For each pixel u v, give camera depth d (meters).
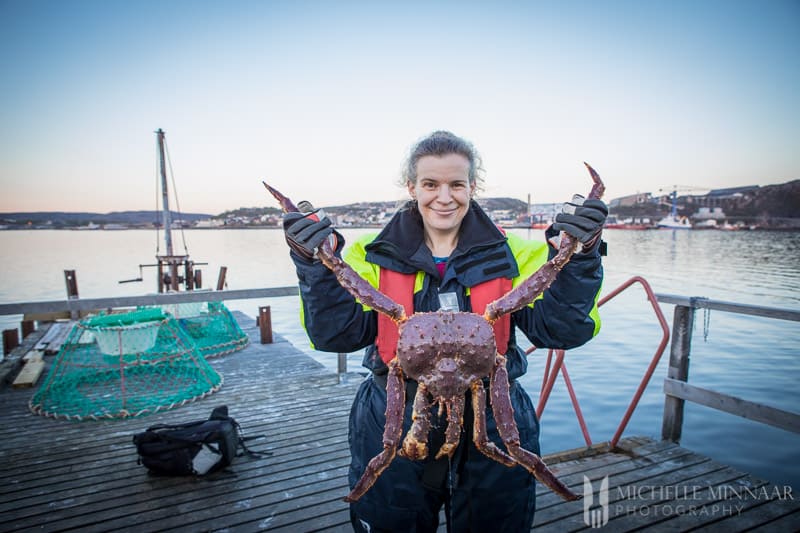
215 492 3.55
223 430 3.86
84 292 23.56
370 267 1.87
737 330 13.52
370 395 1.85
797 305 16.45
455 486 1.72
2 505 3.39
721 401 3.72
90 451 4.27
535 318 1.78
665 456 3.90
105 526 3.14
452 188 1.71
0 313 4.60
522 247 1.92
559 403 7.79
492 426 1.75
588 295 1.62
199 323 8.88
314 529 3.10
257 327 11.25
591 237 1.51
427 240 1.91
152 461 3.74
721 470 3.69
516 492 1.76
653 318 15.09
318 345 1.81
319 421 4.98
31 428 4.85
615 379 8.97
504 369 1.64
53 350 8.08
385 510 1.75
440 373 1.49
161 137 15.29
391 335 1.72
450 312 1.61
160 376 6.34
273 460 4.07
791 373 9.48
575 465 3.78
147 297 5.16
